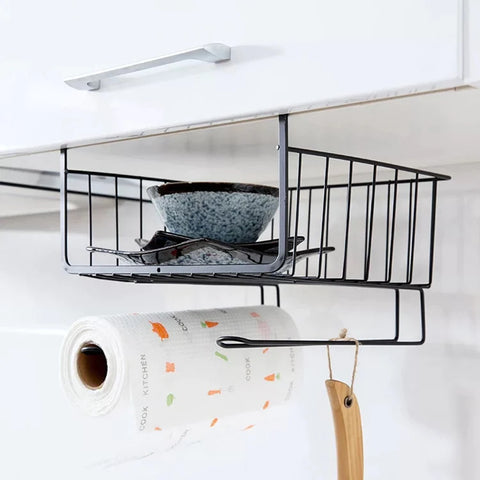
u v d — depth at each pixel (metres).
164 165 0.72
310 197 0.77
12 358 1.07
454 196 0.73
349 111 0.47
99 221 0.99
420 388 0.74
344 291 0.80
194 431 0.62
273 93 0.45
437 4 0.39
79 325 0.60
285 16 0.45
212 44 0.46
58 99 0.58
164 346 0.59
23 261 1.07
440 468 0.73
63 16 0.58
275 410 0.70
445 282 0.73
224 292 0.89
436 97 0.43
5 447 1.07
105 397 0.58
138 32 0.53
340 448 0.67
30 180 0.83
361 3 0.42
